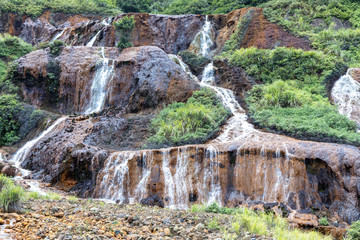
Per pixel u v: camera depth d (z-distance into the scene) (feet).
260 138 58.44
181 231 25.52
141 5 173.17
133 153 54.19
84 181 56.75
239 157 50.88
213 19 118.62
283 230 29.07
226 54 100.22
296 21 104.06
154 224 27.14
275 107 70.85
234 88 82.17
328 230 37.14
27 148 73.36
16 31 154.30
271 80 82.33
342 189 43.60
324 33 93.71
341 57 85.30
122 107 82.74
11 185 28.99
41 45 110.73
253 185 48.91
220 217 31.01
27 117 84.58
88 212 29.37
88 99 90.63
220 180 50.62
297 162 47.11
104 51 97.09
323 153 46.57
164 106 76.02
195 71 96.12
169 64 84.38
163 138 62.23
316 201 44.78
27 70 94.38
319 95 75.00
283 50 86.53
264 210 42.11
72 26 149.69
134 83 86.33
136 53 90.33
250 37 103.35
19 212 26.58
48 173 62.39
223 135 62.54
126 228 25.44
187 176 51.55
